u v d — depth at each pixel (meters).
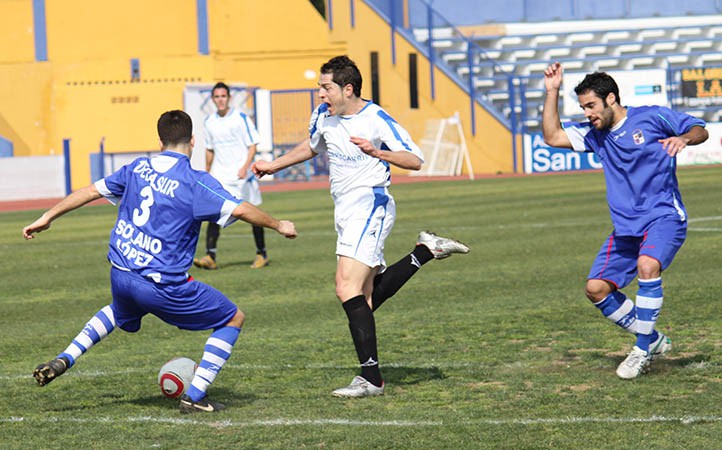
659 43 79.69
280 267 27.09
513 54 78.25
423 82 74.75
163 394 12.88
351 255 13.13
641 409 11.70
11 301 22.80
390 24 75.75
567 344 15.72
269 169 13.97
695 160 67.19
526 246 28.72
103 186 12.44
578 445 10.40
